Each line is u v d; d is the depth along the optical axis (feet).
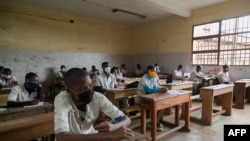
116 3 21.17
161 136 9.09
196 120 11.97
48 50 23.12
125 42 32.30
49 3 20.89
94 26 27.86
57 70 23.95
